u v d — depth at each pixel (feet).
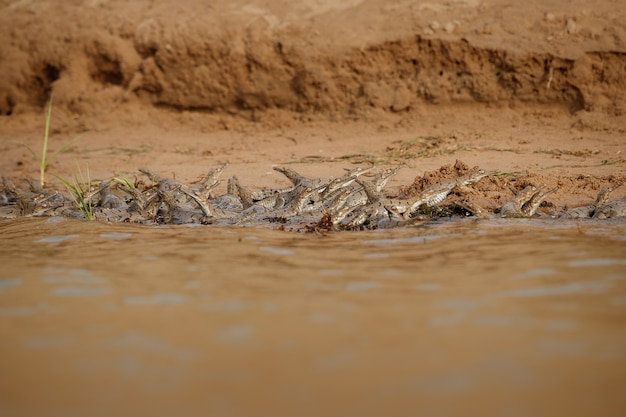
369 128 208.23
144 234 120.37
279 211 134.82
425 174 143.13
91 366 63.87
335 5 224.94
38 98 245.24
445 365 62.08
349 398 56.75
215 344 67.56
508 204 126.82
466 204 125.29
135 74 233.76
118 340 69.21
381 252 102.73
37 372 62.95
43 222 133.90
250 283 87.15
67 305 79.97
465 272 89.56
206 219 134.10
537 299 78.13
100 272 94.17
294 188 141.59
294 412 54.90
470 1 213.46
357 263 96.37
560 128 192.85
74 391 59.47
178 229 125.29
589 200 135.03
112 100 235.40
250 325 72.08
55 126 234.17
